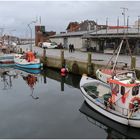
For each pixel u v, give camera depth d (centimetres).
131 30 3912
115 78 1542
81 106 1795
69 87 2481
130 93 1396
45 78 3052
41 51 4859
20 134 1323
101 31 4456
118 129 1379
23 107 1802
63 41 5644
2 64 4253
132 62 2192
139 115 1373
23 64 3734
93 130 1370
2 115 1633
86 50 4484
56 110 1719
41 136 1292
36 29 7700
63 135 1303
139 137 1289
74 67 2998
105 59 3012
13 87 2519
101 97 1716
